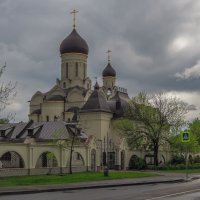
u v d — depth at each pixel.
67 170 56.94
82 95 94.31
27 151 51.09
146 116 79.62
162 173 56.97
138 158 79.75
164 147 88.88
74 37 99.56
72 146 55.00
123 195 24.86
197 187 31.67
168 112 80.81
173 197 23.34
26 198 23.66
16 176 47.25
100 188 32.09
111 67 118.12
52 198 23.45
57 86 97.50
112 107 91.75
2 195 26.16
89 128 86.12
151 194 25.44
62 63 100.06
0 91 43.09
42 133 72.69
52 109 94.00
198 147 90.12
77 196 24.61
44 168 52.69
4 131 76.06
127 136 81.88
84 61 100.19
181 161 87.62
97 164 68.31
